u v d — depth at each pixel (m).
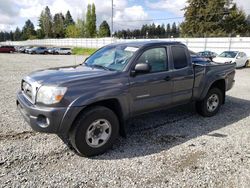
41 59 26.66
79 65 4.70
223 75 5.66
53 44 77.50
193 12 50.88
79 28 87.50
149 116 5.62
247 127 5.06
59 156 3.63
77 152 3.76
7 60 23.77
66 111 3.30
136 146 4.04
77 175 3.15
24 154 3.64
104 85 3.63
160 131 4.73
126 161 3.55
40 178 3.06
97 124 3.62
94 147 3.63
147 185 2.98
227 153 3.85
